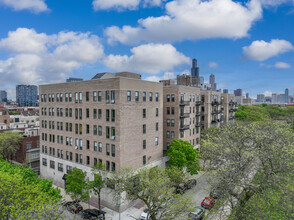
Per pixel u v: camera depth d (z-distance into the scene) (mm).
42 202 18078
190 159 35531
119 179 26141
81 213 27531
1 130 58594
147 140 34938
